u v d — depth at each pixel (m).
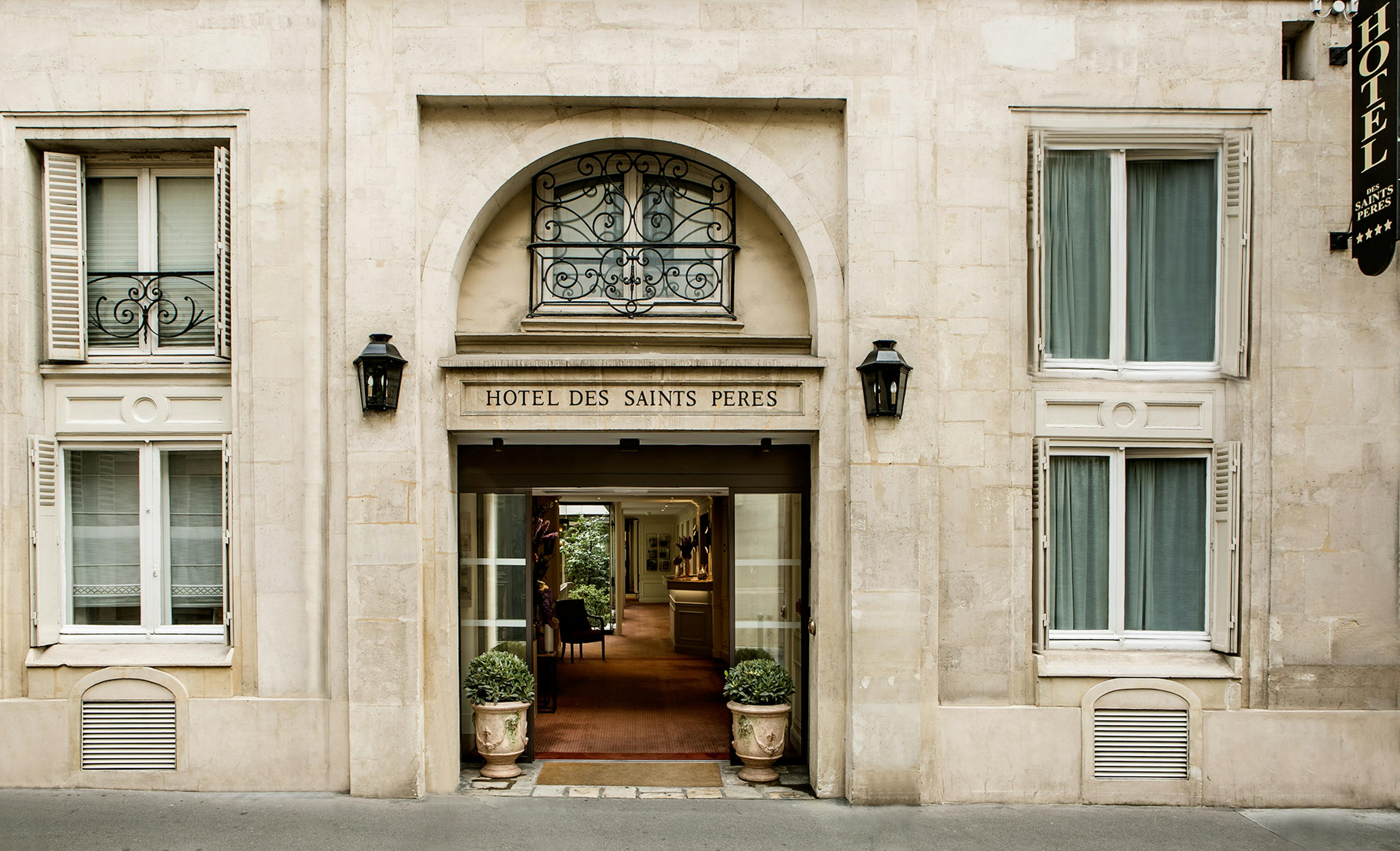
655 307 6.86
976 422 6.48
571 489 7.26
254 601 6.41
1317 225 6.61
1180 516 6.86
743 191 6.89
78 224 6.59
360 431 6.29
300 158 6.45
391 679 6.25
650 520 22.27
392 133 6.38
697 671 11.03
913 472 6.35
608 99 6.48
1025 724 6.40
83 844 5.36
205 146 6.59
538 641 8.96
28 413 6.46
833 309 6.54
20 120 6.45
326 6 6.49
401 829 5.68
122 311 6.75
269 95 6.46
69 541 6.69
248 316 6.46
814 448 6.74
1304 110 6.62
